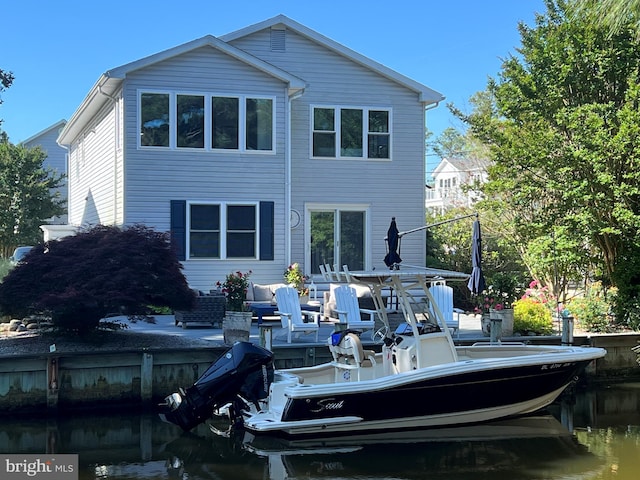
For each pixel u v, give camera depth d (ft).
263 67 53.67
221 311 43.09
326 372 30.01
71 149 80.59
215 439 27.45
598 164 42.83
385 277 28.81
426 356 28.27
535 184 47.24
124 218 51.52
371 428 27.81
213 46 52.90
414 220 59.77
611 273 47.09
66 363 31.71
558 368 30.32
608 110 45.42
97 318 35.27
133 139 51.72
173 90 52.44
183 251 52.65
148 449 26.08
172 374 33.22
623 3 34.53
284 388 27.04
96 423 30.22
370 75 59.00
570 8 40.14
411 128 59.93
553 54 47.37
